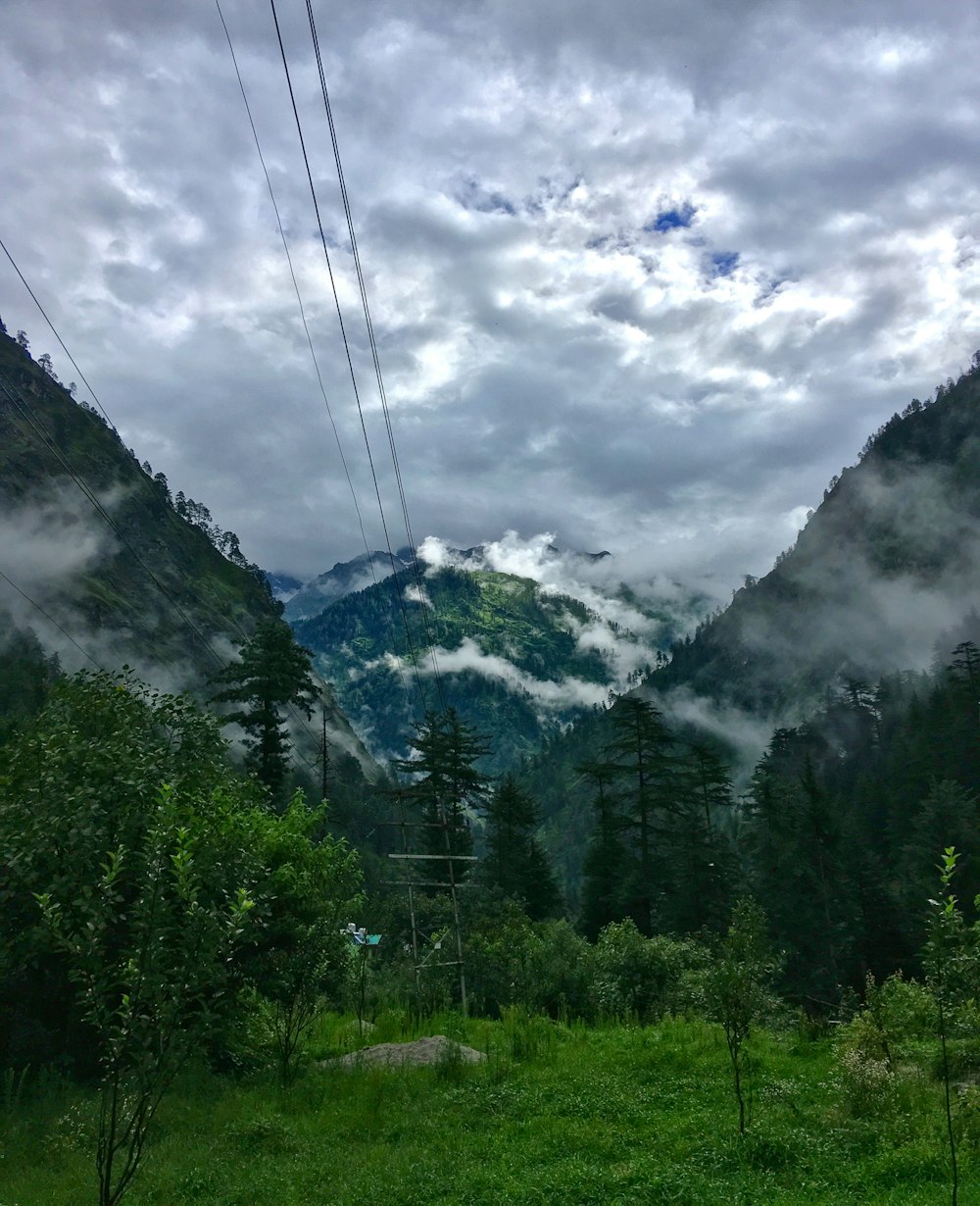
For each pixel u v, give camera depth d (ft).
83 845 46.73
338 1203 31.58
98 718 59.67
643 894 168.04
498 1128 41.01
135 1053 24.06
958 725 265.13
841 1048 45.50
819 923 167.94
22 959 47.32
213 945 25.11
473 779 187.62
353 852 63.57
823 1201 27.53
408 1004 82.79
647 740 181.37
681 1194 29.04
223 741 63.82
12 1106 45.21
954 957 26.05
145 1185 34.19
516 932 96.78
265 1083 52.34
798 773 350.84
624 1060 54.19
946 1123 33.24
